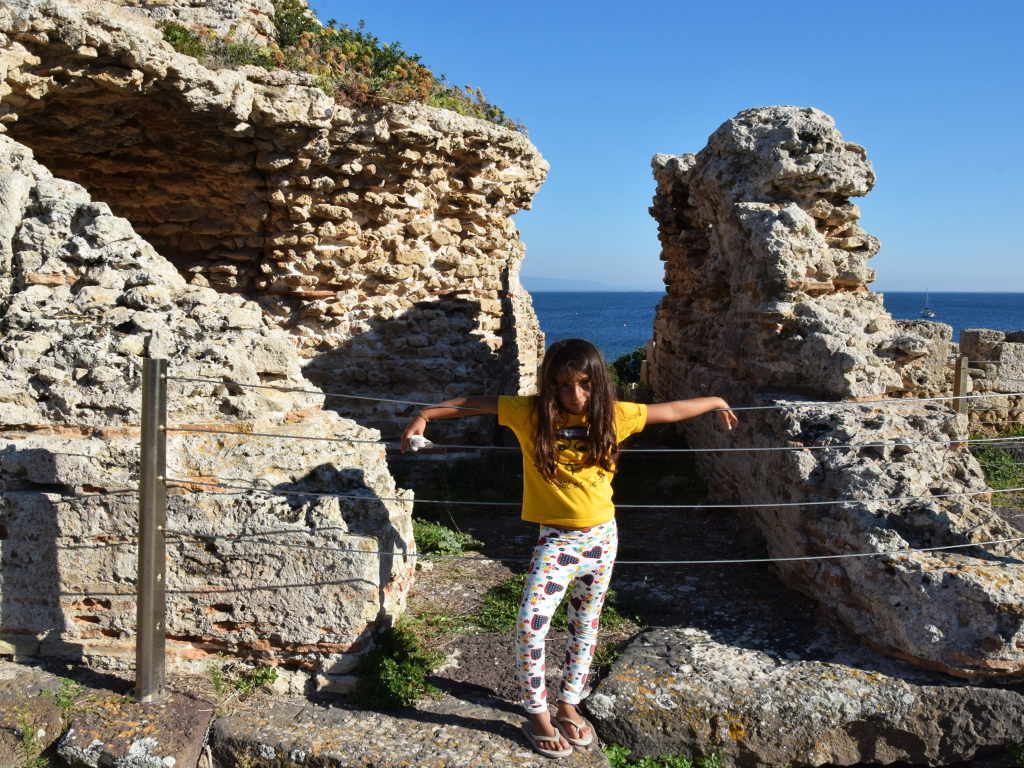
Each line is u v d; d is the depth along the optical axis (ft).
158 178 26.21
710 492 23.59
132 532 11.73
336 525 11.60
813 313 18.53
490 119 31.73
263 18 33.40
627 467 28.17
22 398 12.45
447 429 28.71
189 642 12.00
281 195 25.90
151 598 10.81
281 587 11.57
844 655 12.14
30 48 19.40
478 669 12.32
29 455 11.78
